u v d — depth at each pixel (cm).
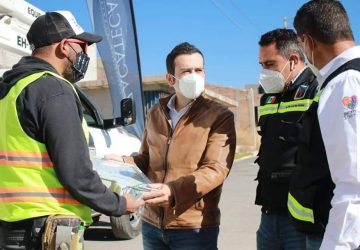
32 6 541
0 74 473
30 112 198
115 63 823
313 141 210
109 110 1400
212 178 262
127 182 239
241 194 1067
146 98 1883
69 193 206
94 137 521
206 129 273
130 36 825
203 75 283
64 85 205
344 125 179
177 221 270
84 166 200
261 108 294
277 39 280
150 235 288
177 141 277
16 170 201
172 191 253
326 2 204
